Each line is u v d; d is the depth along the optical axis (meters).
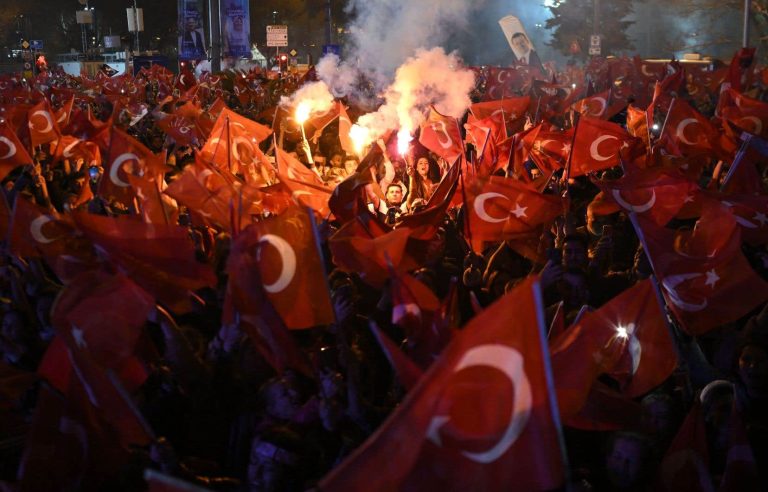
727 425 4.29
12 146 9.24
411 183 9.81
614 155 9.62
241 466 4.38
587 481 3.94
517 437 2.91
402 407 2.86
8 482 4.42
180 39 30.28
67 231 6.02
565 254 6.11
